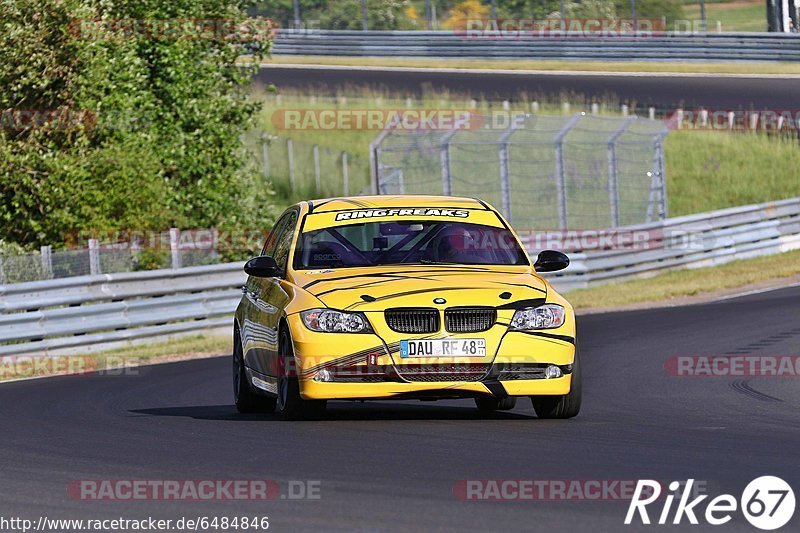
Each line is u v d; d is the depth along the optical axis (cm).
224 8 7356
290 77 12975
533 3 14975
